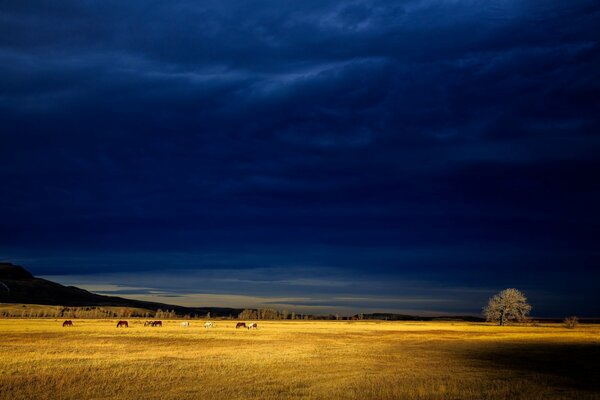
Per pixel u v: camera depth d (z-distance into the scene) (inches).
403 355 1914.4
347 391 1036.5
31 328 3570.4
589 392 1071.6
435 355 1939.0
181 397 946.1
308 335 3216.0
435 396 987.9
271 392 1012.5
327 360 1660.9
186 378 1187.9
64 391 986.1
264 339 2731.3
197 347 2127.2
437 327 5295.3
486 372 1406.3
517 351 2167.8
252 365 1465.3
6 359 1489.9
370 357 1803.6
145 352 1830.7
